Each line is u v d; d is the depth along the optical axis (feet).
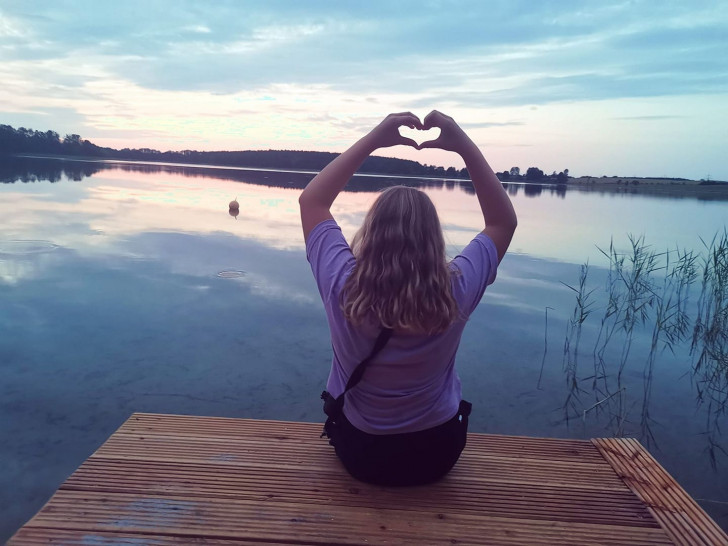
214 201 47.24
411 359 5.41
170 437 7.59
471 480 6.79
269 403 12.19
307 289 20.51
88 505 6.00
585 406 12.98
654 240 34.04
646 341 17.60
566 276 24.79
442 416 5.90
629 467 7.27
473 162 6.43
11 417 11.37
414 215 5.34
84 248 26.20
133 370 13.60
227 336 15.87
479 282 5.78
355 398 5.83
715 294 20.25
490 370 14.79
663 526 6.07
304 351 14.98
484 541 5.68
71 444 10.50
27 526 5.61
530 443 7.89
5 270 21.98
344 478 6.66
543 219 44.65
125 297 19.07
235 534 5.62
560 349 16.29
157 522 5.75
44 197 45.98
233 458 7.07
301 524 5.80
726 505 9.67
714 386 14.43
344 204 43.91
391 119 6.50
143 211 39.40
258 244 28.32
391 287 5.16
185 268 23.03
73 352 14.53
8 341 15.08
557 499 6.48
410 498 6.31
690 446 11.55
